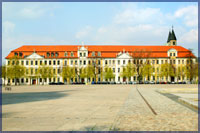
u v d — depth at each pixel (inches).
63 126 368.2
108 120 422.0
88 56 4215.1
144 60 4293.8
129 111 546.3
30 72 4158.5
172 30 4940.9
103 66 4227.4
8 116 468.8
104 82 3902.6
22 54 4229.8
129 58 4220.0
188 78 4005.9
